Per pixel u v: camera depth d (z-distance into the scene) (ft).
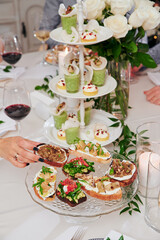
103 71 4.37
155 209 3.20
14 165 3.95
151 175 3.10
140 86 6.38
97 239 3.00
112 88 4.37
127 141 4.47
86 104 4.71
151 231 3.24
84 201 3.40
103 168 4.01
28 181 3.70
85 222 3.34
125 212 3.49
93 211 3.24
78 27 4.00
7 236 3.20
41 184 3.51
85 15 3.93
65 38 3.87
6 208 3.54
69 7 3.90
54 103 5.19
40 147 4.08
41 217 3.42
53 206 3.32
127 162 3.94
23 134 4.89
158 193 3.12
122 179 3.61
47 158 3.97
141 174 3.65
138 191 3.73
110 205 3.34
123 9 4.24
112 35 4.02
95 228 3.28
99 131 4.49
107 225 3.32
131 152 4.32
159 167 3.53
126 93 5.02
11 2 12.48
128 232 3.23
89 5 4.15
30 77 6.66
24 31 13.17
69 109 5.17
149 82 6.56
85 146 4.22
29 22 13.08
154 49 7.07
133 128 4.95
